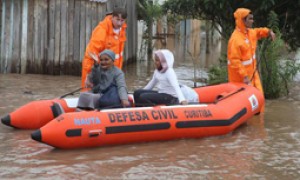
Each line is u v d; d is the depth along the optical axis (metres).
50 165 5.16
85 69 7.36
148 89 6.99
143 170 5.07
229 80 8.30
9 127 6.82
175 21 21.20
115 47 7.54
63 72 12.09
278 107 8.59
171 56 6.79
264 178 4.91
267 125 7.23
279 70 9.87
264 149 5.94
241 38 8.04
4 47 12.08
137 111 6.09
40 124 6.70
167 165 5.25
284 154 5.74
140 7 18.05
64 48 12.02
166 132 6.16
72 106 6.89
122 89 6.42
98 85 6.58
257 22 10.73
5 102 8.34
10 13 12.00
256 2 10.39
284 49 10.80
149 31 18.84
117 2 13.29
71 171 4.98
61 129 5.59
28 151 5.66
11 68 12.13
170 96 6.74
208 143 6.20
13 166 5.10
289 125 7.23
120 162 5.32
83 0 11.89
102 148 5.84
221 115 6.54
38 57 12.06
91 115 5.82
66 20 11.97
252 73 8.22
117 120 5.89
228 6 10.64
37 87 10.07
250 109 7.20
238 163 5.37
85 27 11.96
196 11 12.41
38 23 12.00
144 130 6.02
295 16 10.86
